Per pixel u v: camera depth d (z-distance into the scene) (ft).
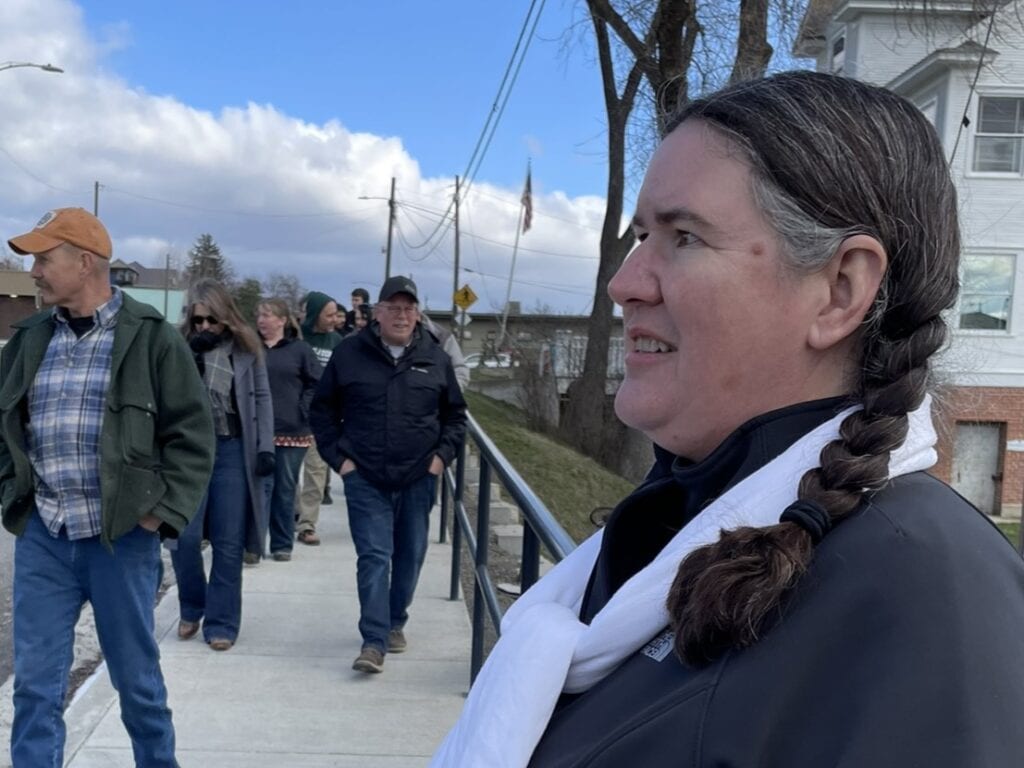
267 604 16.69
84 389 9.09
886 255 2.92
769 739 2.45
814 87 3.06
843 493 2.62
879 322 2.97
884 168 2.92
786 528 2.59
